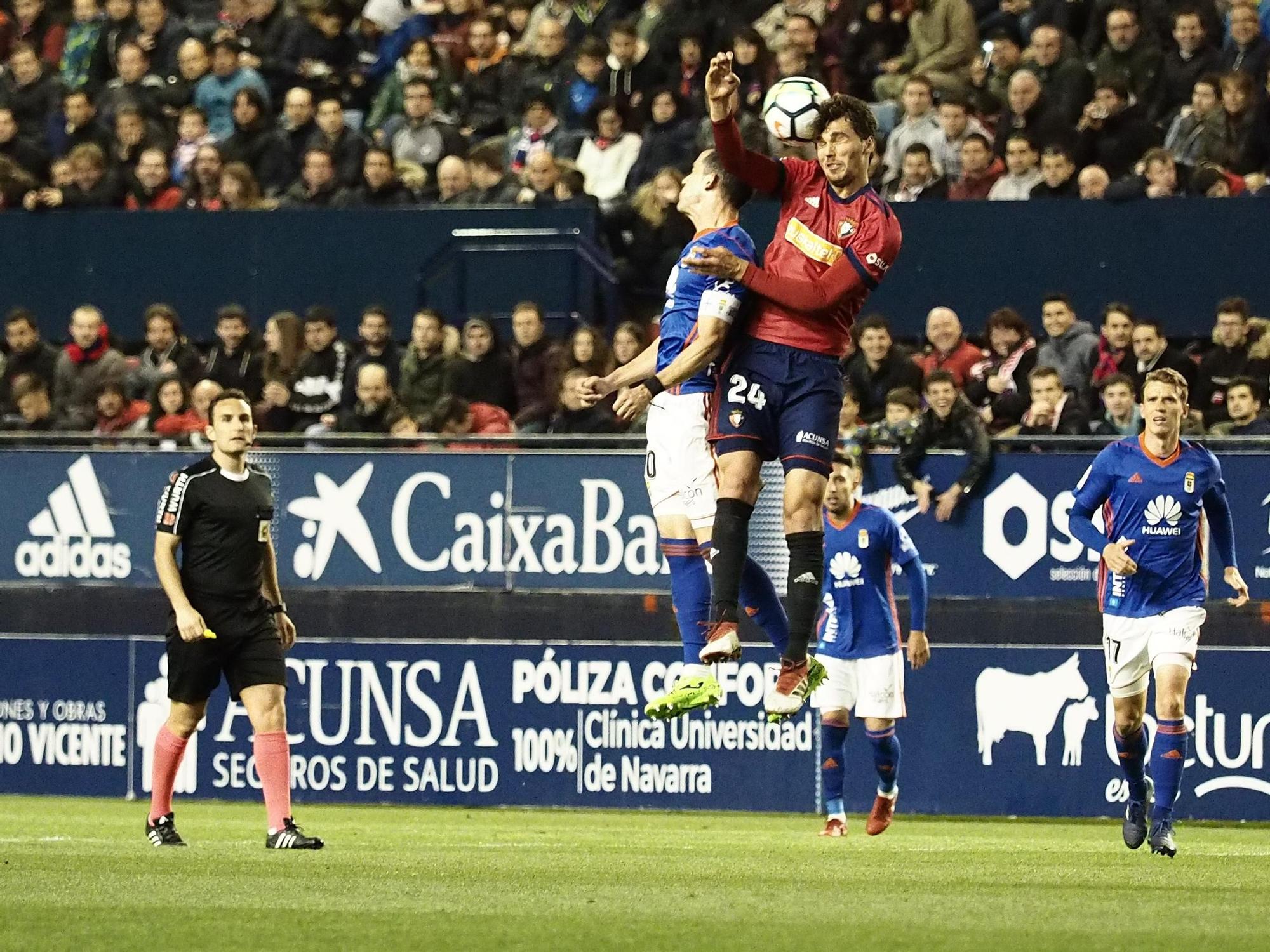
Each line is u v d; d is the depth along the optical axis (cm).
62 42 7225
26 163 6319
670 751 4681
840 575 4053
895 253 2666
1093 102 5628
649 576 4703
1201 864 3027
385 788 4797
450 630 4781
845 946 1778
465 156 6166
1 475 4953
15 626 4950
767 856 3156
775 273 2669
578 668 4722
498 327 5541
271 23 6806
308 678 4834
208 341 5759
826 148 2677
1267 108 5484
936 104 5822
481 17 6731
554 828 4103
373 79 6756
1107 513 3462
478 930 1894
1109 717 4538
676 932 1880
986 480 4591
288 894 2262
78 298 5838
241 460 3278
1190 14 5725
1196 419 4831
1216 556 4500
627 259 5712
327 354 5316
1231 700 4488
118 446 4956
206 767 4853
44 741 4934
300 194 5984
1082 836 4047
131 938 1828
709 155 2919
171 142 6419
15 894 2253
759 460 2694
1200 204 5247
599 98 6053
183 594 3219
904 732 4622
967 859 3109
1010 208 5338
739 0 6259
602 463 4725
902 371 4938
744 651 4656
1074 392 4791
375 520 4812
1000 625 4591
